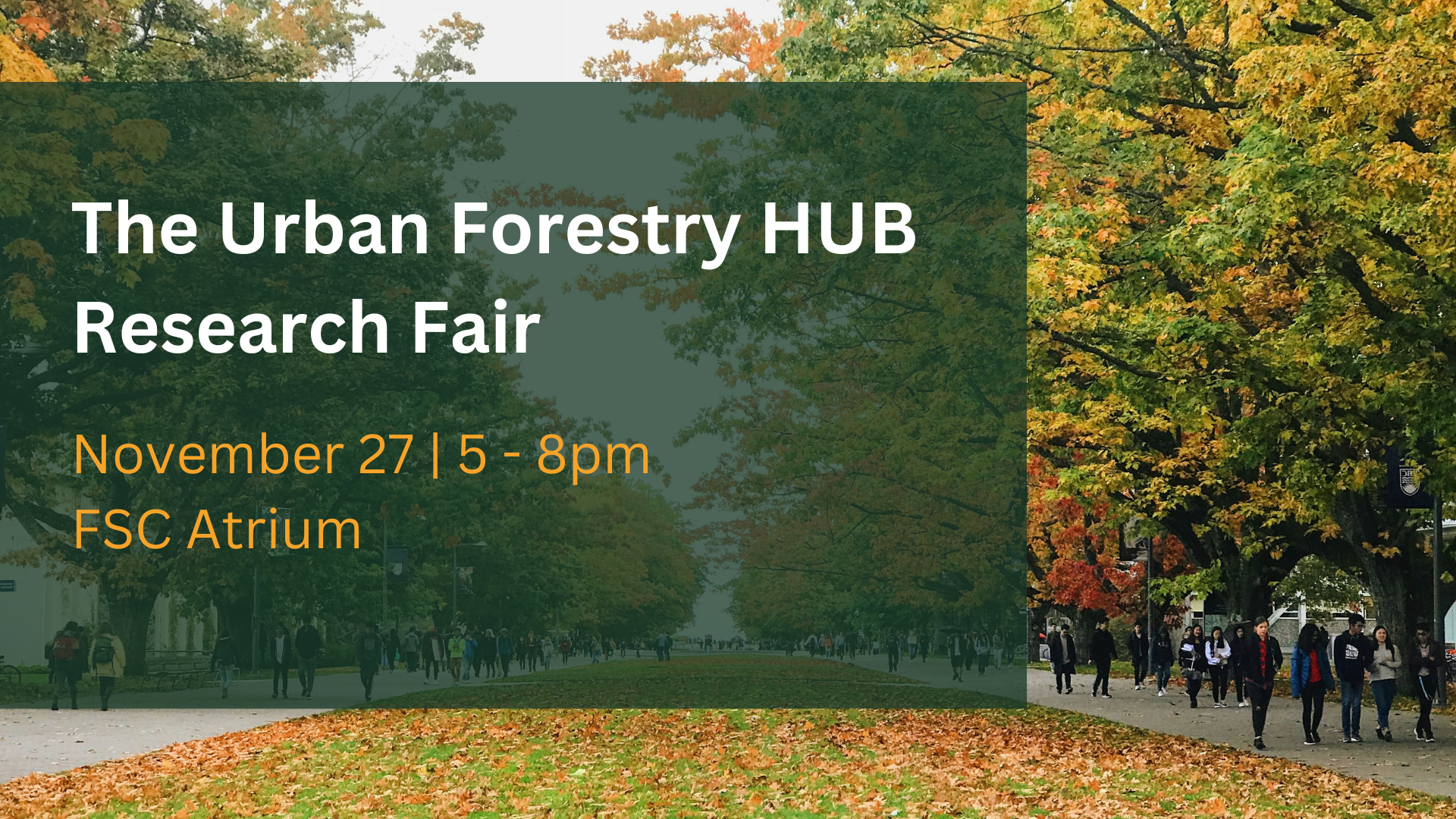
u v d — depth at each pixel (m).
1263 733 22.72
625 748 19.11
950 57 21.47
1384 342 19.44
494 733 21.52
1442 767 17.44
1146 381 20.67
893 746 19.45
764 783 15.05
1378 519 31.00
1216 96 20.02
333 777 15.96
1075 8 20.23
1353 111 16.22
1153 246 19.05
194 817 12.84
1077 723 24.55
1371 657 21.17
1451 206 16.03
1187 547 36.91
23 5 25.42
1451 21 15.62
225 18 33.56
